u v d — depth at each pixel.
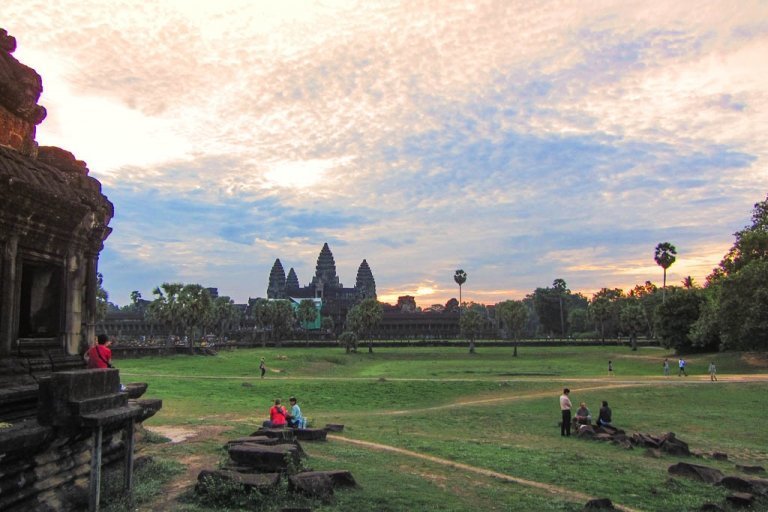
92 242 12.61
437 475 13.96
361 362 91.44
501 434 25.88
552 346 118.25
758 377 52.78
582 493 13.14
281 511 9.03
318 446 17.16
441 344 121.00
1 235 8.85
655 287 163.75
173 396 35.72
